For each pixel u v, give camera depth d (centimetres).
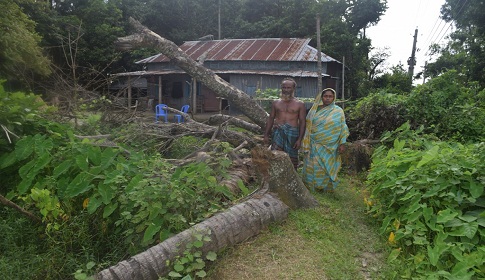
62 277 331
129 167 429
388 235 398
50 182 413
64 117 685
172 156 706
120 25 2569
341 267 331
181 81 2214
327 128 527
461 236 327
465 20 1831
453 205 362
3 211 427
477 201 360
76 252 368
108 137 629
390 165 457
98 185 391
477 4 1716
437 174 389
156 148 675
